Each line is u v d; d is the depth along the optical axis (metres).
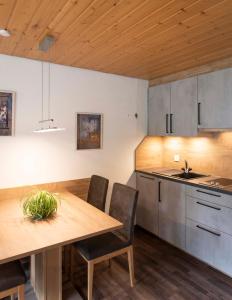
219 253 2.51
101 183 2.77
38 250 1.51
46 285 1.90
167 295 2.17
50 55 2.54
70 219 1.99
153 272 2.52
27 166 2.72
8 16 1.67
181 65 2.86
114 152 3.38
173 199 3.04
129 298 2.13
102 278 2.41
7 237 1.66
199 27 1.85
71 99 2.97
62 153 2.95
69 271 2.43
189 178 3.10
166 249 3.02
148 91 3.67
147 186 3.43
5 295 1.63
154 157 3.81
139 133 3.62
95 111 3.18
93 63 2.82
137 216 3.65
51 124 2.85
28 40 2.12
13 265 1.75
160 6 1.54
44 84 2.78
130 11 1.60
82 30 1.90
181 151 3.58
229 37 2.05
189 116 3.02
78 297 2.12
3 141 2.56
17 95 2.62
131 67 2.97
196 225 2.74
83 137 3.09
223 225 2.46
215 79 2.70
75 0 1.47
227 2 1.50
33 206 2.01
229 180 2.88
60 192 2.85
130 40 2.10
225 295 2.19
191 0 1.47
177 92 3.18
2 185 2.58
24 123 2.67
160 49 2.34
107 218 2.02
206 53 2.45
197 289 2.26
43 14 1.65
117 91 3.36
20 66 2.62
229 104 2.56
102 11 1.60
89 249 2.04
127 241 2.22
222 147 3.02
